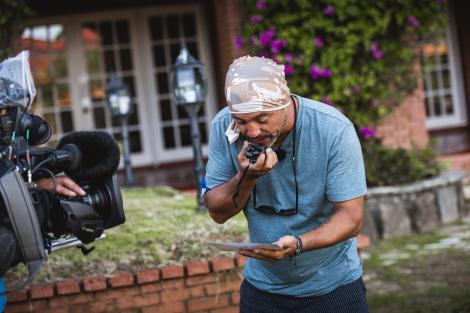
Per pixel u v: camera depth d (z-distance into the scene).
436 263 6.44
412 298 5.44
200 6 11.78
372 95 9.01
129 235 4.33
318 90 8.75
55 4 11.39
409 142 9.33
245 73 2.34
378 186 7.89
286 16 8.64
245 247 2.39
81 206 2.59
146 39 11.74
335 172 2.56
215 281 4.05
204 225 4.53
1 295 2.65
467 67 12.61
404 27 9.07
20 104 2.63
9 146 2.56
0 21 8.60
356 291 2.78
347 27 8.69
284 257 2.54
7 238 2.38
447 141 11.55
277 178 2.62
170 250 4.18
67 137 2.82
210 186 2.71
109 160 2.75
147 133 11.84
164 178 10.38
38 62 11.48
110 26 11.68
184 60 5.14
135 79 11.80
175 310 4.02
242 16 9.07
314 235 2.49
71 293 3.89
